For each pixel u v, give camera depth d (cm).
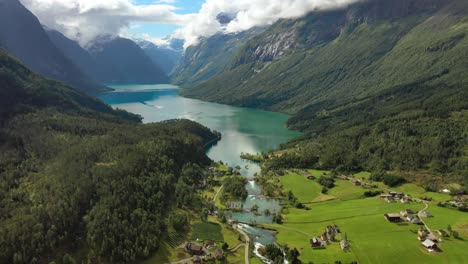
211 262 17888
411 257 17088
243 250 19162
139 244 18250
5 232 17012
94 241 17862
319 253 18138
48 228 17950
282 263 17662
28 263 16212
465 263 16312
